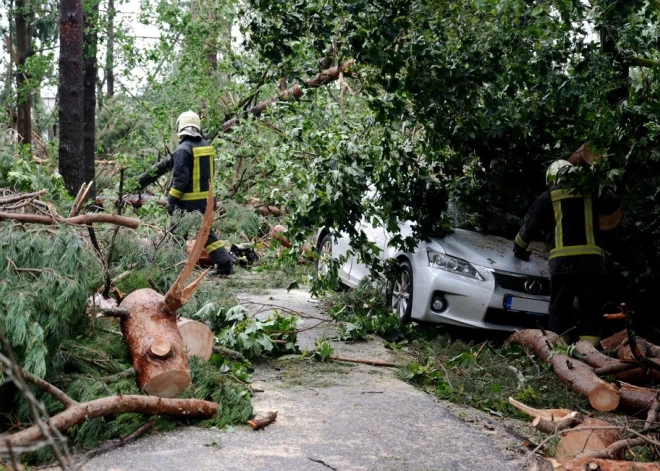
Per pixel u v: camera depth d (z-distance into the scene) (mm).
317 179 7340
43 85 16641
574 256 6645
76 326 4895
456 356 6719
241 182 12758
